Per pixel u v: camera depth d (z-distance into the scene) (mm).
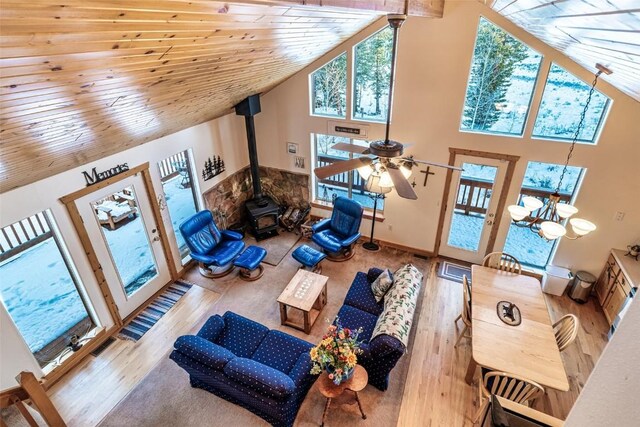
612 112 4211
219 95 4098
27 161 2703
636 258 4586
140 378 4059
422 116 5223
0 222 3320
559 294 5172
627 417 657
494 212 5375
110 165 4250
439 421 3596
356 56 5309
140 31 1493
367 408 3721
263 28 2244
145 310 5016
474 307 3854
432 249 6055
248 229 6898
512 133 4895
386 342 3490
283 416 3320
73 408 3752
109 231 6055
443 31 4633
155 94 2627
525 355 3326
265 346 3949
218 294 5309
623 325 781
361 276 4926
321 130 6070
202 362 3473
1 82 1342
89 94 1937
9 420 3232
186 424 3596
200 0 1420
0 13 968
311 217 7035
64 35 1234
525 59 4449
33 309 4910
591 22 1231
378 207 6469
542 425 1545
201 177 5789
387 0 2398
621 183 4480
